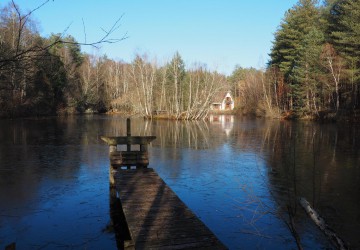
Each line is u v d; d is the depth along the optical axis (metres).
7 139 24.17
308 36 47.28
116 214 8.97
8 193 10.80
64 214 8.96
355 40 36.59
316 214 3.66
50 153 18.44
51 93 50.00
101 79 75.69
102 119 49.25
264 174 13.61
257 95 67.56
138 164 11.01
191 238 5.34
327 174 13.49
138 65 56.56
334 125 36.38
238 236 7.57
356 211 9.14
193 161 16.64
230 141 24.75
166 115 55.16
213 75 53.25
